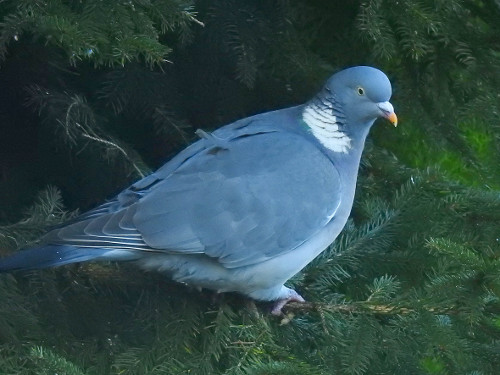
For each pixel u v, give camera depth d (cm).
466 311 748
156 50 752
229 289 841
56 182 1007
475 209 897
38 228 850
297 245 829
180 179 801
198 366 773
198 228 789
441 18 921
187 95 1012
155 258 804
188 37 923
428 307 781
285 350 782
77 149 973
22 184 995
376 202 961
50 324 808
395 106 1018
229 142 833
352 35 1036
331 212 843
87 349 800
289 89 1014
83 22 757
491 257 806
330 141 877
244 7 975
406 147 1114
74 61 768
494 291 746
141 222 775
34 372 720
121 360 773
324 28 1048
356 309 815
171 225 782
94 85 976
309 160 841
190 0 856
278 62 991
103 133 945
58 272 855
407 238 914
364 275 910
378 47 875
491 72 950
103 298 863
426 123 1020
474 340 806
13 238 826
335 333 804
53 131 966
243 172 812
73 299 845
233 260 805
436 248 751
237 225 800
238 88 1012
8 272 788
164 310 831
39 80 953
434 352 775
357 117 879
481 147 1080
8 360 733
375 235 917
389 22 923
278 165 826
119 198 796
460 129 1027
